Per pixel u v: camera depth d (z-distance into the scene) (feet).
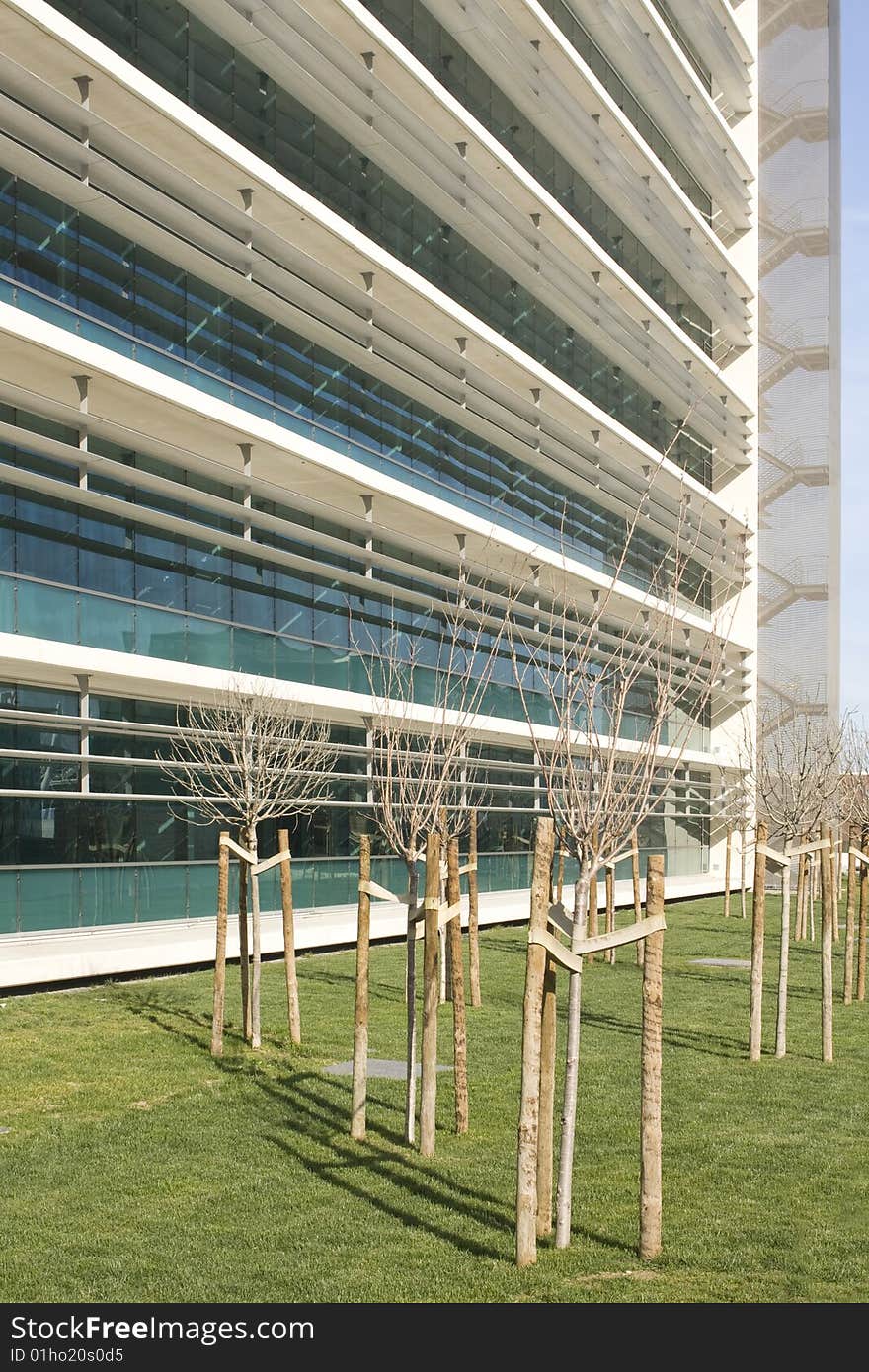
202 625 77.66
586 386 132.16
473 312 112.27
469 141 107.14
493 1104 36.88
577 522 126.52
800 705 165.58
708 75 167.84
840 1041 48.88
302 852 86.02
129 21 75.20
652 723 32.07
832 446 168.66
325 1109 36.11
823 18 171.63
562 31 126.82
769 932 99.66
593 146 124.98
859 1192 28.48
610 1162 31.09
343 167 95.20
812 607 167.53
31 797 66.39
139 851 73.77
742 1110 36.58
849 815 116.26
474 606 108.88
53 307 69.67
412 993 33.60
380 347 95.96
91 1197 27.89
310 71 85.97
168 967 68.74
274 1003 56.65
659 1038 24.76
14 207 68.49
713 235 158.20
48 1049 44.98
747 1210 27.17
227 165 80.43
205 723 73.72
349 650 90.33
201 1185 28.81
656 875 25.02
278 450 84.89
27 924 64.69
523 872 114.73
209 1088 38.83
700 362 154.10
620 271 132.98
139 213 73.00
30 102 65.62
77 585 72.74
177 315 79.66
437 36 107.24
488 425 107.96
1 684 68.44
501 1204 27.58
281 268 82.23
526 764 117.60
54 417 68.90
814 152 171.42
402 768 62.08
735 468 168.04
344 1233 25.58
